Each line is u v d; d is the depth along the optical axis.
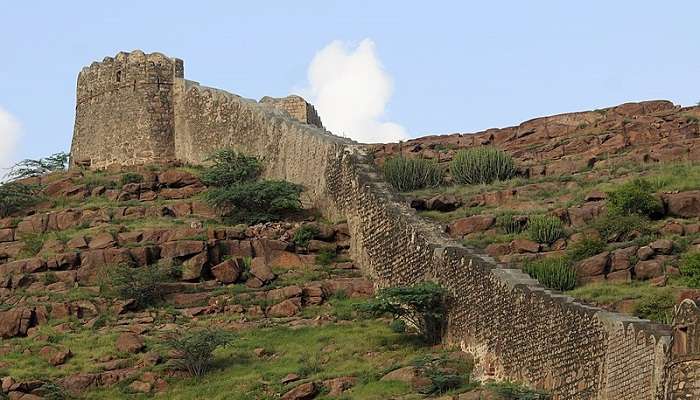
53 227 75.06
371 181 70.88
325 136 77.19
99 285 68.06
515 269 56.44
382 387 54.81
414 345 59.81
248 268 69.19
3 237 74.44
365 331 62.59
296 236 71.31
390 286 65.38
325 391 55.78
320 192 75.62
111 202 78.25
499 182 76.69
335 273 69.44
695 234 64.62
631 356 44.22
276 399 55.75
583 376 47.78
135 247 69.81
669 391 40.47
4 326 64.75
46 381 58.56
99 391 58.72
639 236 65.12
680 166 73.81
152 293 67.19
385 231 67.44
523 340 52.72
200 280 68.69
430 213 72.62
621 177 73.81
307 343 61.91
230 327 64.62
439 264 61.25
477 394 51.00
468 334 57.50
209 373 59.84
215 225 74.31
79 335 63.78
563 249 65.44
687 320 40.03
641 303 56.12
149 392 58.56
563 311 49.91
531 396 49.22
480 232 68.81
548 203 71.88
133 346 62.03
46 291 68.06
